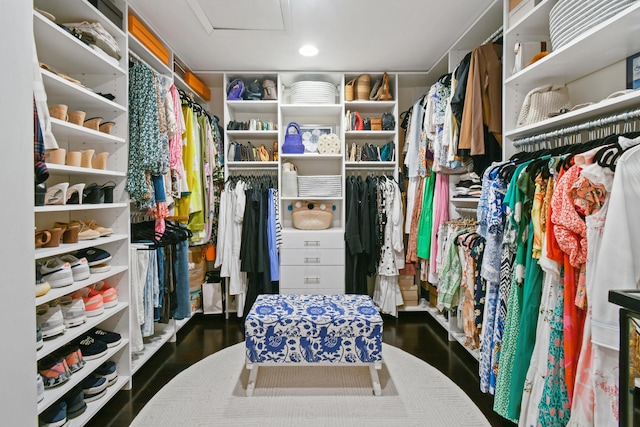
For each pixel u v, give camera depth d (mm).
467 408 1735
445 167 2428
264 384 1966
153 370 2129
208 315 3170
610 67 1522
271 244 2887
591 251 1104
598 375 1035
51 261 1535
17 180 635
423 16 2094
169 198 2137
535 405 1318
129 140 1876
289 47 2531
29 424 653
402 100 3424
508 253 1545
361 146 3348
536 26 1713
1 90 609
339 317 1868
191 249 2980
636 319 717
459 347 2482
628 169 1022
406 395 1854
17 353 633
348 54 2674
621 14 1109
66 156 1573
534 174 1421
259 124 3133
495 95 1920
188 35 2332
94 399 1646
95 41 1652
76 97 1613
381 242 2986
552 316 1278
